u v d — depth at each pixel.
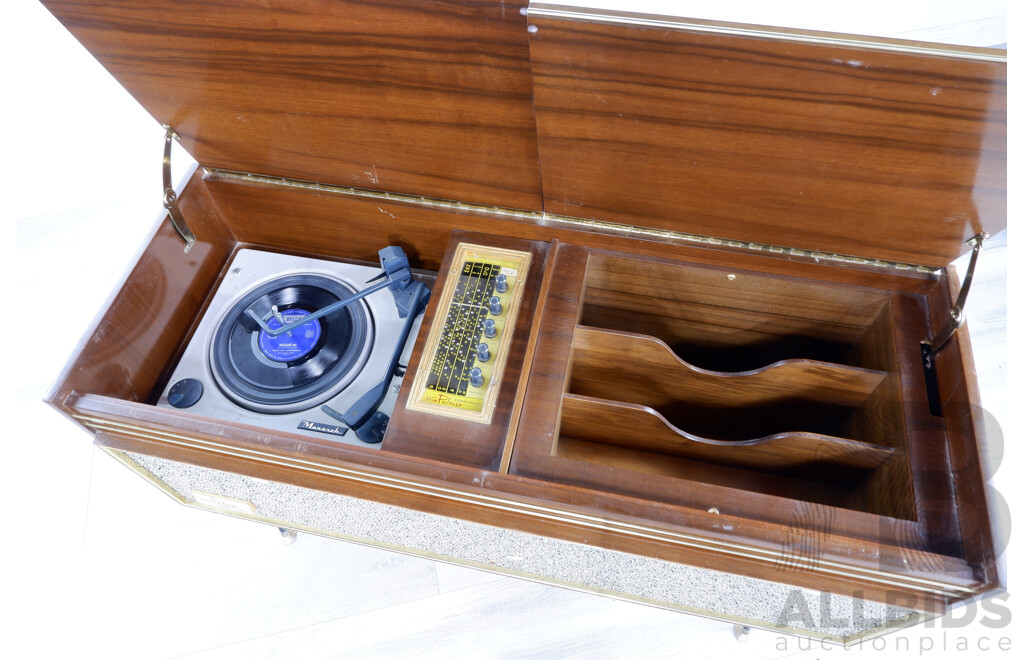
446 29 0.93
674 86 0.91
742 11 0.85
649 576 1.14
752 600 1.14
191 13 1.00
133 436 1.12
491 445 1.08
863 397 1.20
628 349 1.23
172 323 1.37
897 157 0.94
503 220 1.28
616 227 1.24
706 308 1.33
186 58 1.09
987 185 0.95
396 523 1.21
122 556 1.66
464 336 1.18
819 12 0.84
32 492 1.75
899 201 1.01
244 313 1.39
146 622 1.57
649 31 0.84
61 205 2.27
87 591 1.61
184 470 1.20
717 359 1.47
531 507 0.98
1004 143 0.88
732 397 1.30
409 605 1.59
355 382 1.30
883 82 0.84
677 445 1.25
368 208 1.35
